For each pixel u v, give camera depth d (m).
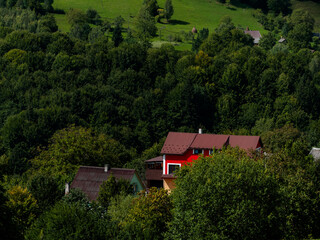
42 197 59.03
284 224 46.06
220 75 148.88
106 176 64.31
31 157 110.06
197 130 132.38
